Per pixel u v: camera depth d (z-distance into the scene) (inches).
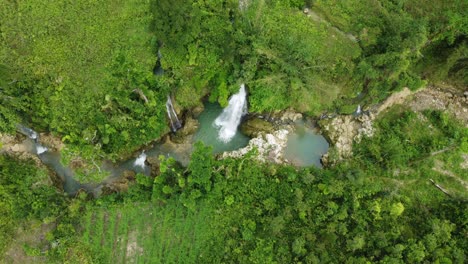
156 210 1144.8
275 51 1188.5
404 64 1144.2
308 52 1181.7
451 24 1163.3
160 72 1243.8
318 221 1125.7
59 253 1079.6
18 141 1210.0
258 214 1139.9
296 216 1145.4
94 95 1183.6
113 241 1117.7
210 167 1085.1
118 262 1104.8
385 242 1075.9
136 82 1178.6
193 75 1229.7
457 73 1234.0
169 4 981.8
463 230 1106.7
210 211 1146.7
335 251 1106.7
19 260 1080.2
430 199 1199.6
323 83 1210.6
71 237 1093.1
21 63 1186.6
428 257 1078.4
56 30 1219.9
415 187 1214.3
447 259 1052.5
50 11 1229.7
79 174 1162.6
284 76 1194.6
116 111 1167.6
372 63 1202.0
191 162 1076.5
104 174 1171.3
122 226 1128.8
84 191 1183.6
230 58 1186.0
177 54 1207.6
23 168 1163.9
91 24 1231.5
